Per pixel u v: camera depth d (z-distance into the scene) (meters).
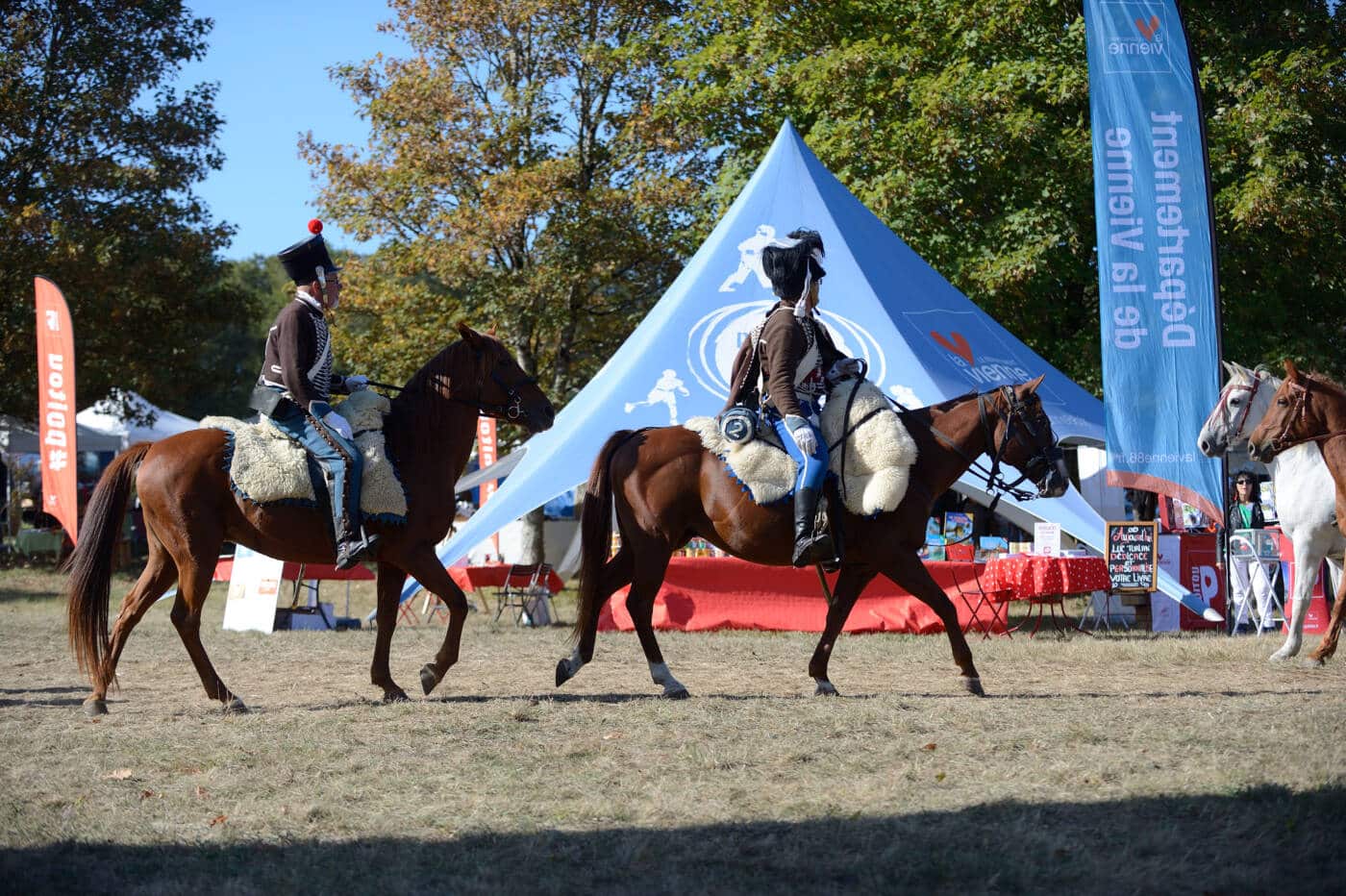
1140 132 11.96
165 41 27.67
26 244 25.52
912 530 7.65
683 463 7.71
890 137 18.95
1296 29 19.55
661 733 6.42
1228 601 12.03
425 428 7.64
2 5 26.73
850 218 14.54
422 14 23.17
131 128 26.88
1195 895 3.94
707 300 13.47
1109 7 12.03
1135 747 6.00
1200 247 11.87
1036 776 5.43
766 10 21.41
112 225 26.67
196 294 28.19
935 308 13.98
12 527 28.12
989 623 12.34
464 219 21.88
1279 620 12.07
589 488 7.93
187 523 7.17
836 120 20.14
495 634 12.28
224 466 7.24
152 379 27.86
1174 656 9.93
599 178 24.06
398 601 7.84
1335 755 5.71
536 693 8.03
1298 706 7.21
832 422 7.61
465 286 23.31
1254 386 9.70
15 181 26.73
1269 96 17.73
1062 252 19.20
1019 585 11.75
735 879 4.14
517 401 7.86
